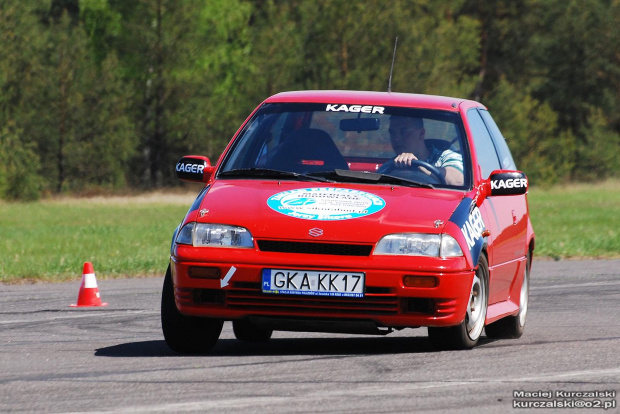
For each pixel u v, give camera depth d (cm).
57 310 2995
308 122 2280
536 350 2089
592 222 7862
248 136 2294
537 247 5356
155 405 1506
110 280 3994
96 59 14662
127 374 1791
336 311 1930
